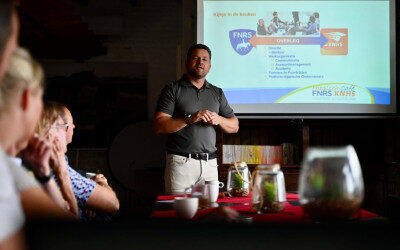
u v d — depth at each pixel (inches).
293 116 146.9
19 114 24.9
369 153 153.6
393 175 141.0
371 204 140.6
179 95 116.9
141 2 220.1
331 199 33.7
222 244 20.9
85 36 206.2
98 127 213.3
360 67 149.1
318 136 154.3
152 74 217.5
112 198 70.7
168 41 219.6
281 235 20.9
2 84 23.8
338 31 149.3
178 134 113.1
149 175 174.9
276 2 149.1
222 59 148.1
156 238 20.8
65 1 170.2
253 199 55.5
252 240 21.0
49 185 50.4
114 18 217.8
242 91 147.6
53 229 20.4
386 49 149.3
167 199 72.9
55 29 195.8
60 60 214.2
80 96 214.2
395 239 21.3
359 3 149.3
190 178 112.4
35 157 50.0
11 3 20.5
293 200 70.5
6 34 20.2
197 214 55.6
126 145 187.8
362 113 147.9
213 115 108.1
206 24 148.3
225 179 139.1
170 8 219.9
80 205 68.1
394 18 149.6
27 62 26.1
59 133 60.7
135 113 215.2
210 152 115.1
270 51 148.6
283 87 148.0
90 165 205.2
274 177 54.7
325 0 149.3
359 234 21.4
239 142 154.4
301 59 148.6
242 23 148.6
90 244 20.6
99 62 215.6
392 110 148.6
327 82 148.5
